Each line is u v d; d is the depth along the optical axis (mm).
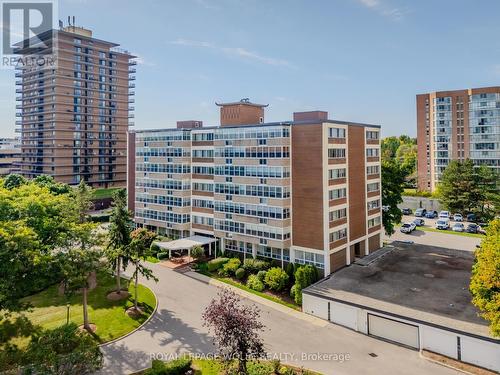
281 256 45594
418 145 107875
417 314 29922
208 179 54125
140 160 62156
